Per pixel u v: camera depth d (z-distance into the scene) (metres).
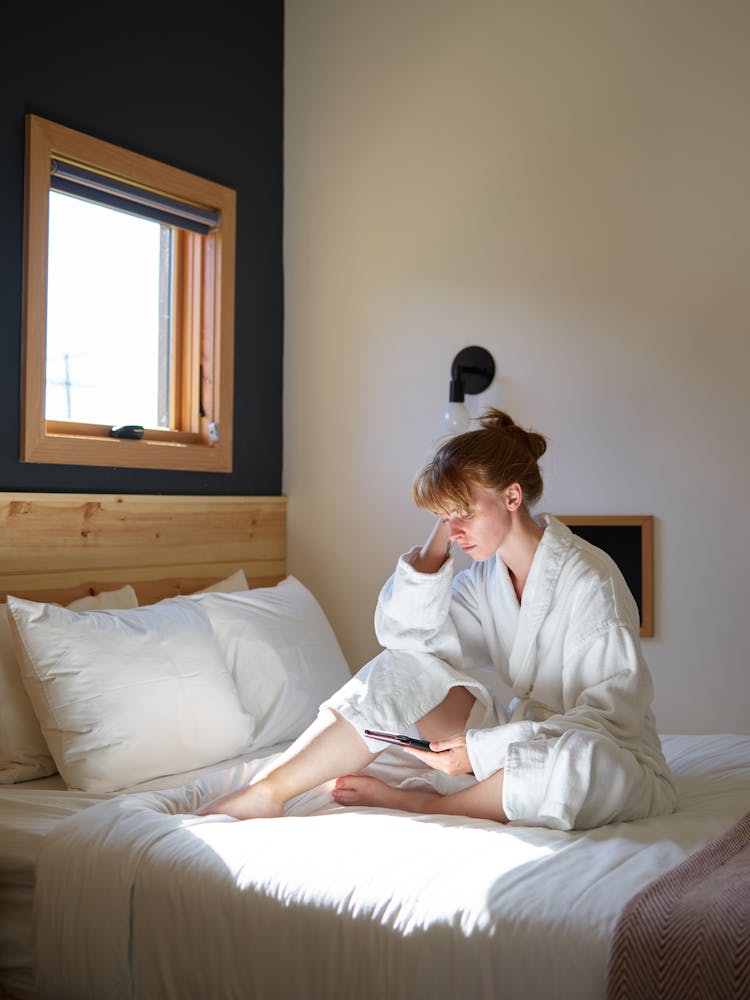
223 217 3.17
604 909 1.32
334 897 1.43
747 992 1.15
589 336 2.99
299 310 3.41
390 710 1.98
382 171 3.29
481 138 3.14
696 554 2.86
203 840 1.63
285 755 1.95
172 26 3.03
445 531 2.02
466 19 3.17
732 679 2.81
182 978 1.53
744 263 2.81
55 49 2.67
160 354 3.12
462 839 1.58
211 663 2.39
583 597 1.90
